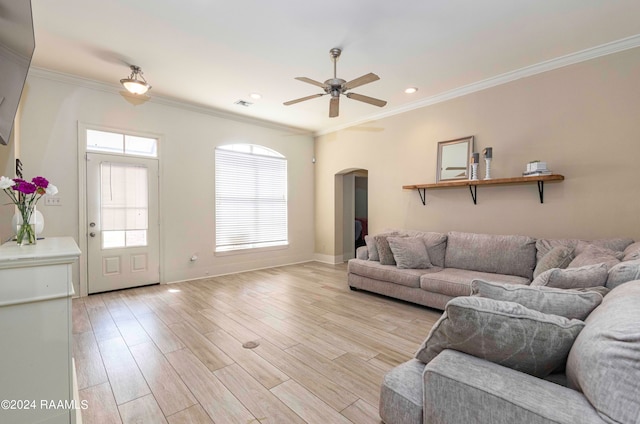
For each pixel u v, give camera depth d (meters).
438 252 3.86
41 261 1.38
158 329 2.82
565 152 3.24
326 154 6.17
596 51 3.00
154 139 4.37
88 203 3.81
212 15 2.46
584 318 1.19
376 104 3.21
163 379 2.01
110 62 3.28
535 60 3.27
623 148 2.91
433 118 4.36
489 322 1.09
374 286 3.87
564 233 3.26
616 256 2.28
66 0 2.27
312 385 1.95
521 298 1.27
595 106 3.05
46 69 3.45
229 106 4.70
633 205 2.87
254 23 2.57
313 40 2.84
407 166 4.70
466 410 1.02
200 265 4.83
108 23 2.57
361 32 2.71
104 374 2.07
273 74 3.57
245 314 3.23
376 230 5.16
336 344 2.54
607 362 0.80
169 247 4.50
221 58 3.19
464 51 3.07
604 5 2.34
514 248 3.29
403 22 2.56
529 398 0.92
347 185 6.55
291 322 3.01
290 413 1.69
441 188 4.29
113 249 4.01
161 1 2.29
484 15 2.47
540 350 1.05
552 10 2.41
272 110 4.88
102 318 3.09
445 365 1.12
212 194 4.95
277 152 5.82
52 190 1.81
